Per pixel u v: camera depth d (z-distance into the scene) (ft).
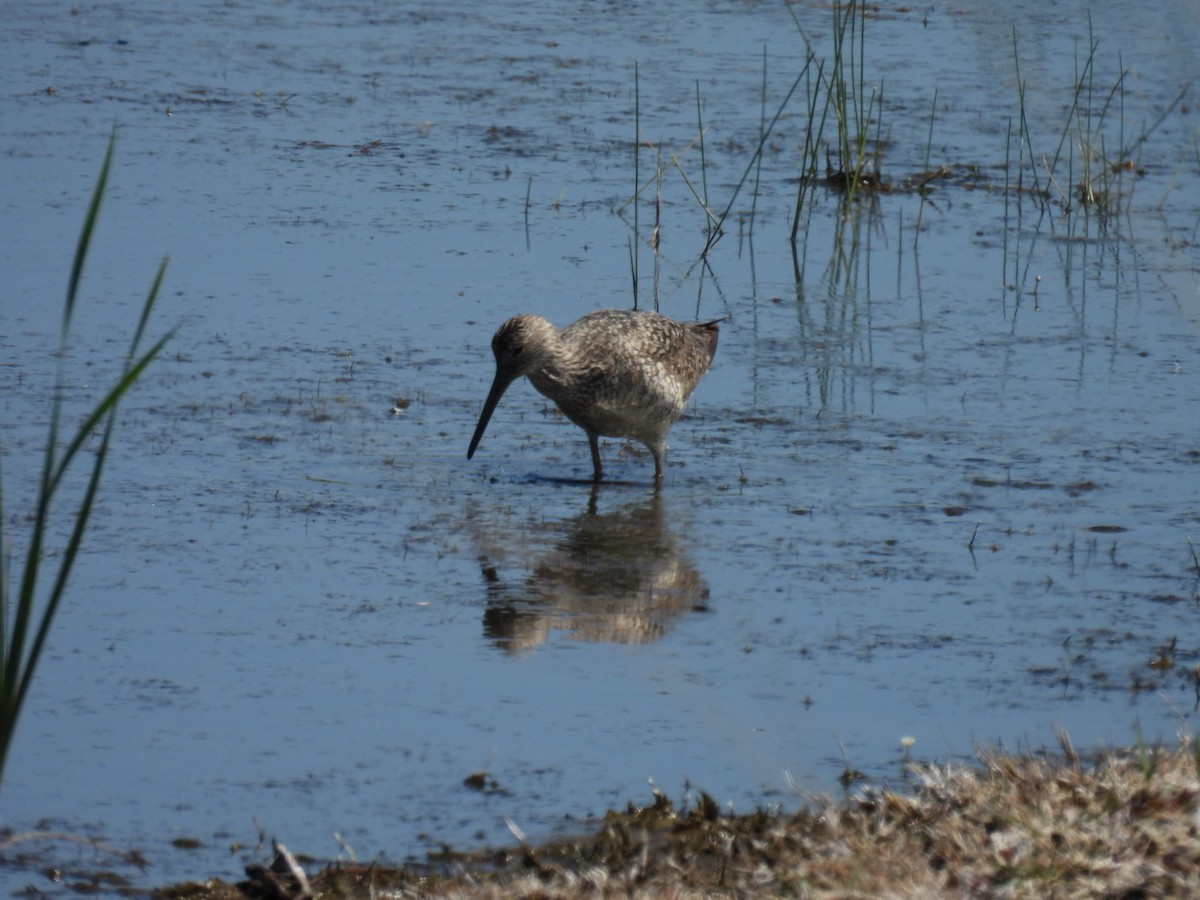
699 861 27.55
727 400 55.98
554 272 67.92
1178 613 39.52
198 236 69.41
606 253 70.74
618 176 81.51
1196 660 36.88
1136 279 69.41
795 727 33.65
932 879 24.61
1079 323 63.93
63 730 33.17
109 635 37.42
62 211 71.20
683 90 95.86
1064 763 30.48
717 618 39.29
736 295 66.90
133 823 29.86
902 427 53.31
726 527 45.32
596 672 36.35
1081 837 25.07
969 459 50.49
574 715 34.30
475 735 33.32
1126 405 55.26
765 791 31.09
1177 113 90.22
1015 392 56.49
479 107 91.81
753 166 84.64
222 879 28.07
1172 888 23.77
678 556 43.16
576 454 51.57
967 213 78.79
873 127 90.22
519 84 96.63
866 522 45.62
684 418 54.44
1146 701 34.81
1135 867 24.25
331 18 112.47
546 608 39.81
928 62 101.55
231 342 58.65
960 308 65.82
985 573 42.06
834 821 27.30
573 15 114.42
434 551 43.24
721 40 107.45
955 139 88.94
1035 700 34.86
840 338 62.23
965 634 38.37
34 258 65.57
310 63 100.12
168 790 30.96
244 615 38.75
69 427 50.42
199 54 100.78
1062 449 51.21
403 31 109.19
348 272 66.44
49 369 54.90
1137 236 73.82
